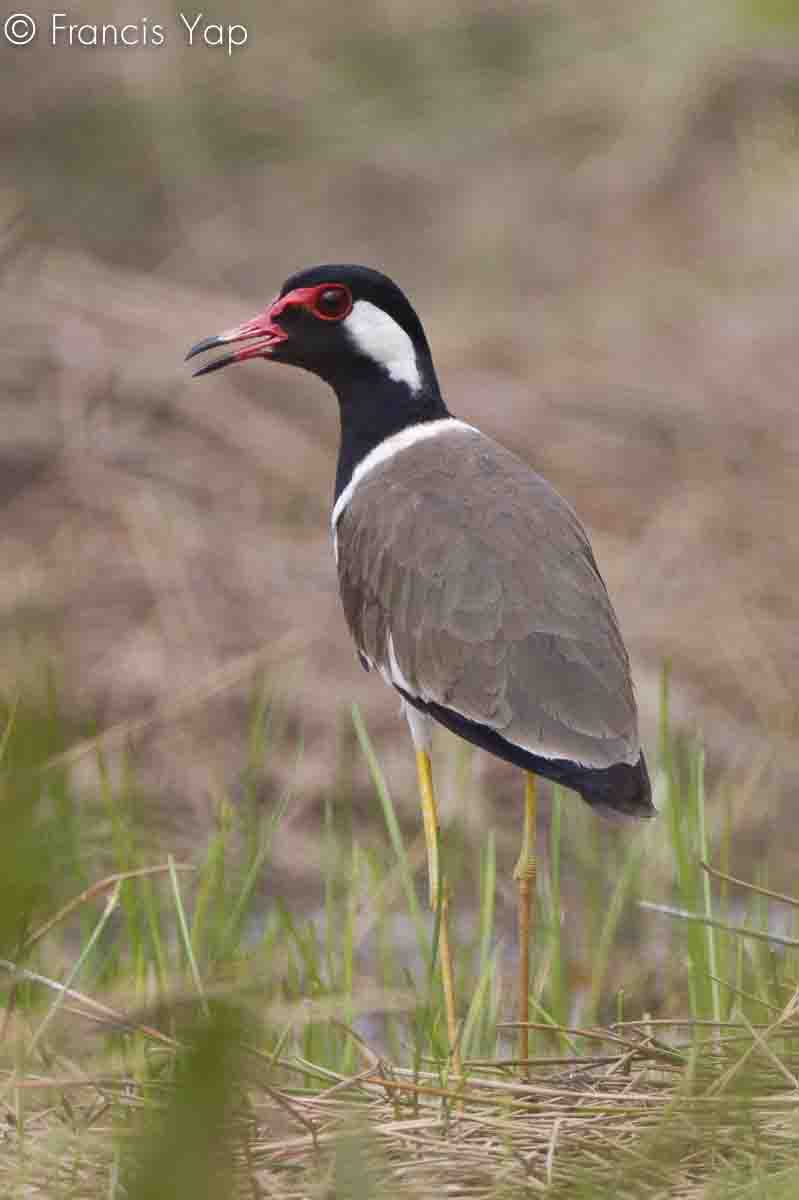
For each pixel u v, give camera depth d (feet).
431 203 78.79
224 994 17.69
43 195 74.59
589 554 30.53
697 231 75.51
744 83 80.43
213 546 54.54
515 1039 34.40
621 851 43.98
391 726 49.03
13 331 61.93
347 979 33.35
